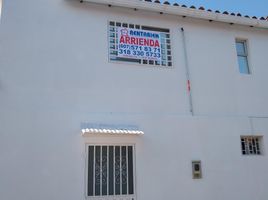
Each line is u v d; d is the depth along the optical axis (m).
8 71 7.77
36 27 8.28
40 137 7.60
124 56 8.95
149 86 8.95
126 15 9.27
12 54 7.91
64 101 8.04
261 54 10.77
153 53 9.29
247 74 10.32
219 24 10.38
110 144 8.13
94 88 8.39
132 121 8.46
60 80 8.14
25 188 7.24
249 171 9.28
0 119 7.43
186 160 8.70
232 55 10.26
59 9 8.61
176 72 9.36
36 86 7.90
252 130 9.73
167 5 9.34
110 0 8.82
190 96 9.31
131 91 8.73
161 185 8.30
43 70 8.05
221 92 9.73
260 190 9.23
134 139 8.35
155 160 8.41
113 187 7.98
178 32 9.76
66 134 7.80
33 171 7.38
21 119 7.57
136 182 8.12
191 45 9.80
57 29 8.45
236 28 10.61
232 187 8.97
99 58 8.65
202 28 10.12
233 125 9.52
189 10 9.61
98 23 8.91
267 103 10.25
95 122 8.12
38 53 8.12
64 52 8.36
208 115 9.34
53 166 7.53
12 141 7.39
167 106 8.98
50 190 7.39
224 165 9.06
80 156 7.77
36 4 8.44
